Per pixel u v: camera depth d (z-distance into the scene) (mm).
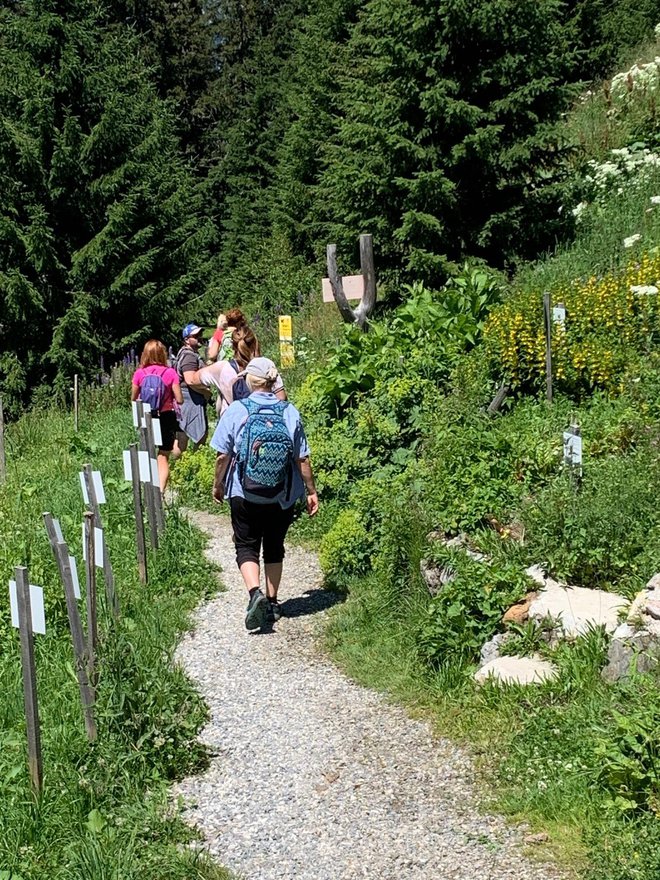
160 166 22438
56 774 4852
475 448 7305
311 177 27812
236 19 60094
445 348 9617
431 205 13977
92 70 19766
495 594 5844
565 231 14062
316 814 4566
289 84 38094
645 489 6223
